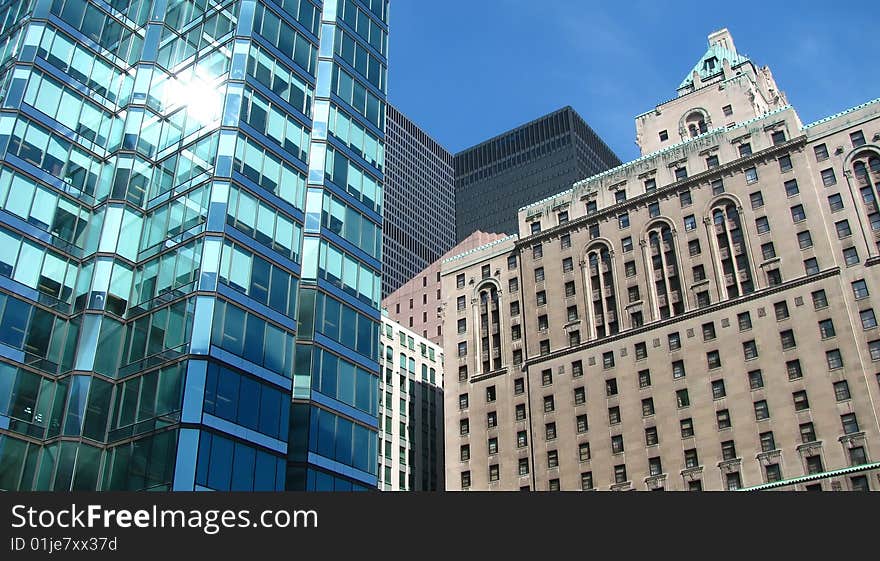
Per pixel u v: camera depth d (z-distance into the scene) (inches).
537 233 4660.4
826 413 3395.7
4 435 1927.9
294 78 2664.9
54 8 2481.5
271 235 2330.2
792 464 3380.9
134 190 2362.2
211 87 2479.1
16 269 2100.1
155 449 1915.6
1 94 2329.0
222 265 2144.4
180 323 2064.5
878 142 3791.8
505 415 4308.6
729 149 4205.2
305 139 2605.8
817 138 3964.1
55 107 2368.4
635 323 4092.0
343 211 2610.7
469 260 4896.7
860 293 3553.2
